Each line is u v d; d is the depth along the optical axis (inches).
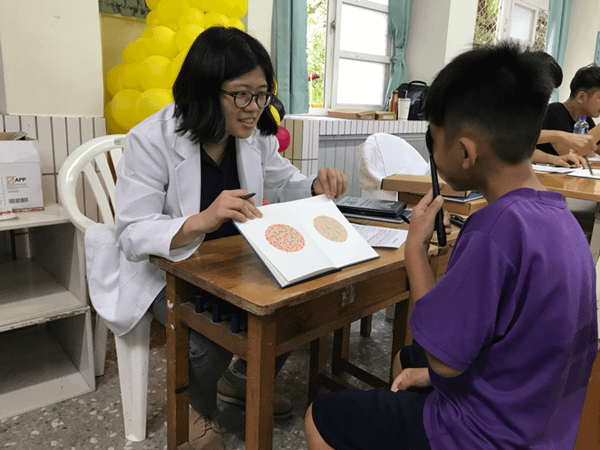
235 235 50.5
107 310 50.6
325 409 33.4
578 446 22.6
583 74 104.4
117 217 45.4
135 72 79.4
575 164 92.0
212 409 53.8
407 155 96.0
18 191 63.1
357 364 74.0
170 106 50.7
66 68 78.5
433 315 26.4
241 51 42.7
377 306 45.8
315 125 115.3
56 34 76.5
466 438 27.2
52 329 79.9
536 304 24.8
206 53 42.7
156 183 47.1
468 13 158.7
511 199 26.3
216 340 39.8
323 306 40.1
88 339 63.4
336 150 127.3
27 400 61.9
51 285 68.6
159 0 83.0
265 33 110.7
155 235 40.7
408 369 40.3
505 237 25.1
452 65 27.5
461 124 26.7
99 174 83.9
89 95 81.9
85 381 66.7
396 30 153.8
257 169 54.4
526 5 198.2
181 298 43.6
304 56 120.0
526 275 24.8
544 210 26.1
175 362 44.9
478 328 25.2
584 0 218.7
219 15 83.4
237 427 58.2
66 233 63.9
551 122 106.5
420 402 31.7
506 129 25.8
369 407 32.2
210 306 42.3
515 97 25.5
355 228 50.0
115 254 51.6
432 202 34.0
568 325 25.2
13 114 74.6
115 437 56.3
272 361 36.1
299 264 36.5
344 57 145.4
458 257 26.6
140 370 53.6
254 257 42.3
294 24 115.1
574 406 27.8
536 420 25.9
